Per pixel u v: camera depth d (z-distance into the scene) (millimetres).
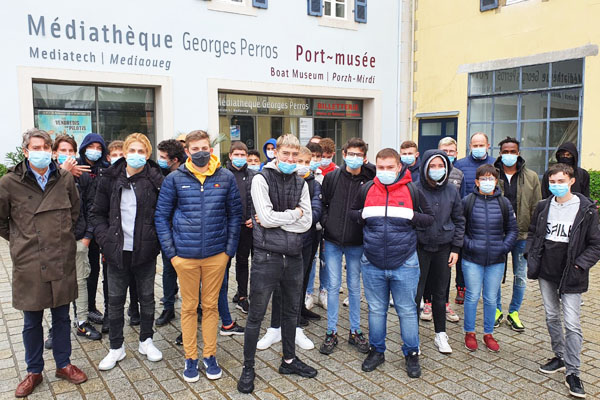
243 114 11094
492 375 3773
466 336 4266
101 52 9023
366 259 3842
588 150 9438
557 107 9938
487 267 4215
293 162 3471
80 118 9211
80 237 4188
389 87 12875
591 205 3531
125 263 3803
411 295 3748
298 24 11312
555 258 3662
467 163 5289
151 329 4051
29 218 3381
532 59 10219
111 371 3811
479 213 4176
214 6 10133
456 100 11805
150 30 9484
